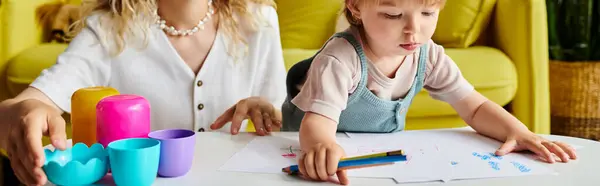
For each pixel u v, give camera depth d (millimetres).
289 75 1112
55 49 1856
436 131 920
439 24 2158
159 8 1131
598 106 2439
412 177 651
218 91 1163
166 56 1125
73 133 760
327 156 660
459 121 1987
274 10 1289
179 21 1127
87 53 1098
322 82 845
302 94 887
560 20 2500
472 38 2148
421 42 815
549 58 2539
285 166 703
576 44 2465
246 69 1193
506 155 763
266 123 928
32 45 1975
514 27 2031
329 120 814
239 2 1185
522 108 2041
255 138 859
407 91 962
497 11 2139
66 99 990
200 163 713
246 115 958
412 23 789
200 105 1147
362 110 939
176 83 1145
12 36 1851
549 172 681
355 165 658
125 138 692
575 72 2438
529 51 2006
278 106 1240
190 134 684
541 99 2031
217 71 1158
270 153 764
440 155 751
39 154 609
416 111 1916
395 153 665
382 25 808
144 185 613
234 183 635
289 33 2281
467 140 849
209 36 1155
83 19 1172
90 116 745
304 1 2305
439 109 1929
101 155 648
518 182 643
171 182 636
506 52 2088
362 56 889
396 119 967
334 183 643
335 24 2170
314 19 2287
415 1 781
